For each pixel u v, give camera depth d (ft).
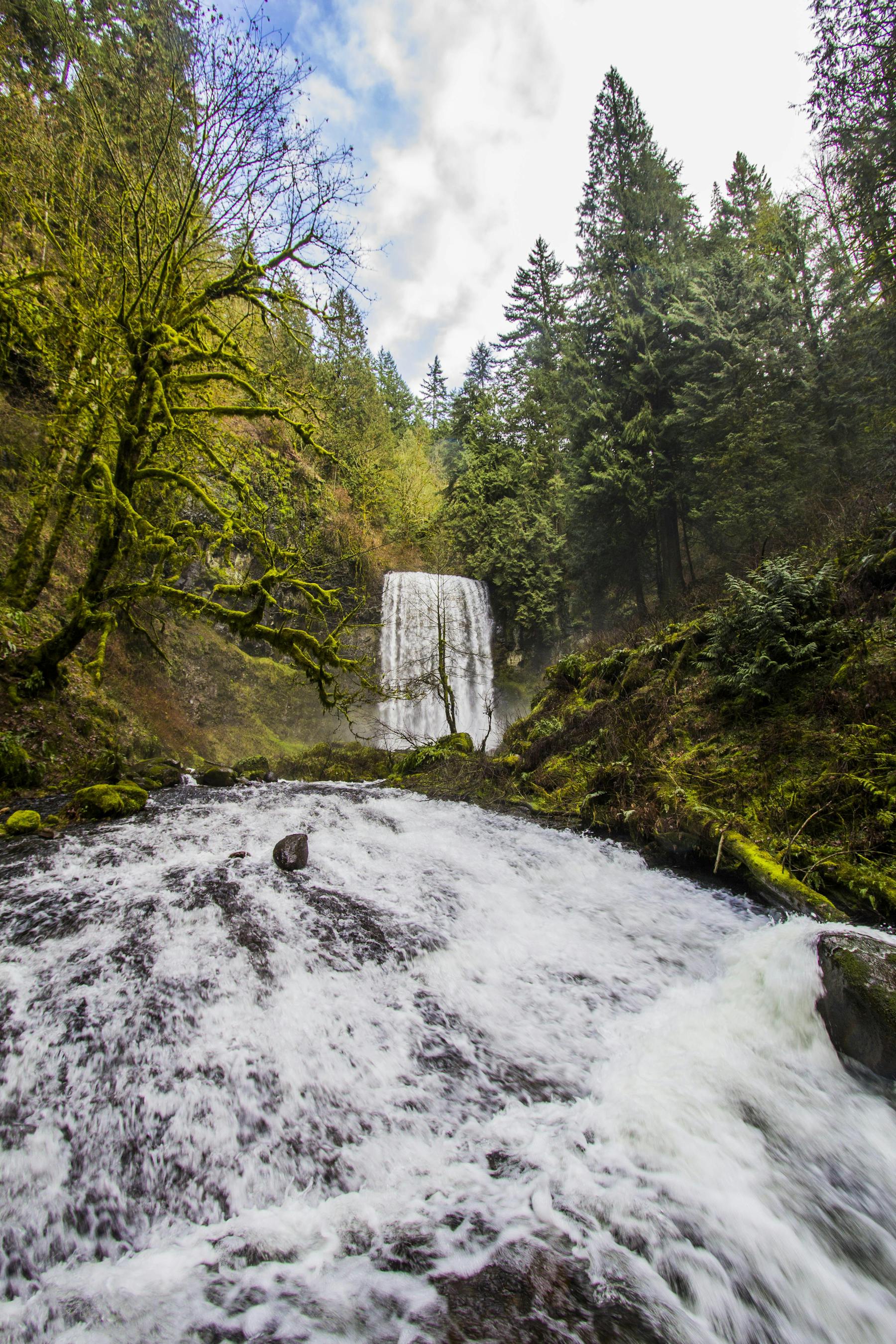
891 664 19.33
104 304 28.76
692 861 19.42
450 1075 9.92
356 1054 10.34
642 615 60.70
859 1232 6.61
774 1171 7.43
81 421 32.53
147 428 30.50
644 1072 9.57
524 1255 6.33
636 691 31.65
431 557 74.84
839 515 37.40
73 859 18.94
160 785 35.40
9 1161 8.14
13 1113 8.88
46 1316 6.22
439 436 171.12
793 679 22.93
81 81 28.12
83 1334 5.95
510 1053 10.45
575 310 79.25
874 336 45.98
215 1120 8.92
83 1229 7.54
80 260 28.73
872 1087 8.79
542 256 122.62
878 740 17.63
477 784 33.71
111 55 28.32
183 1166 8.27
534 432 102.94
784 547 42.34
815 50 39.60
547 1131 8.50
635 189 75.77
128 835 21.95
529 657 92.94
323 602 36.45
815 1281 6.07
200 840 21.67
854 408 49.44
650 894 17.60
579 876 19.22
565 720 35.68
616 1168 7.61
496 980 12.89
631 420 67.31
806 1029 9.98
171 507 42.29
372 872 19.07
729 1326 5.63
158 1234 7.48
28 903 15.33
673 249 75.51
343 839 22.79
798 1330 5.65
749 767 20.77
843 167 42.96
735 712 24.18
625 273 76.38
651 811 21.58
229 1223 7.45
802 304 56.65
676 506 67.97
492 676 90.58
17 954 12.82
